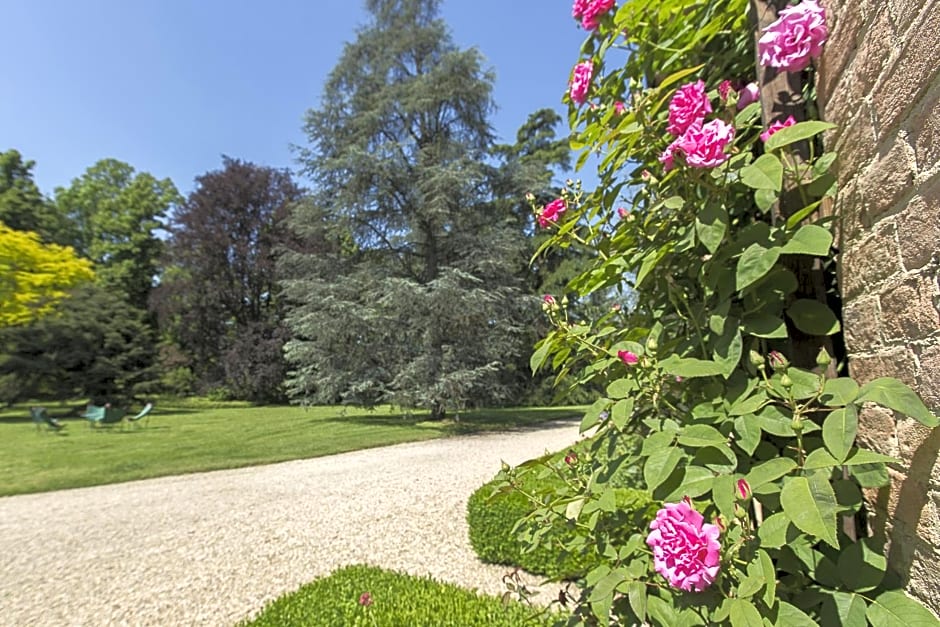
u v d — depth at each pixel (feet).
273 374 64.69
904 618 2.37
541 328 42.11
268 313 69.82
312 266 43.70
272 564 12.37
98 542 14.16
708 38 4.58
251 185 68.85
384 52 43.62
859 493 2.69
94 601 10.50
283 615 6.47
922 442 2.49
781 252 2.90
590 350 4.63
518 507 11.55
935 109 2.26
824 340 3.47
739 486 2.71
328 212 43.19
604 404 3.88
